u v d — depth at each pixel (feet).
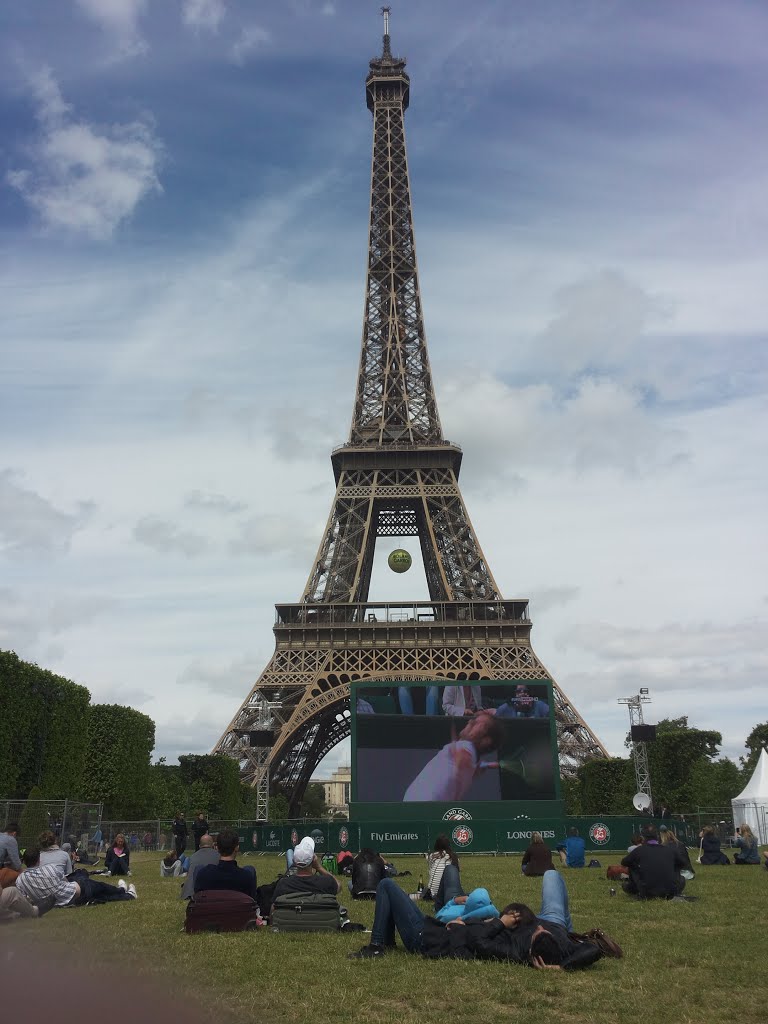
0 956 39.86
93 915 99.19
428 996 56.03
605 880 149.79
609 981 60.39
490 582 459.32
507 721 286.66
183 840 220.23
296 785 541.34
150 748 412.16
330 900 85.46
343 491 500.74
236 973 62.08
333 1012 51.65
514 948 67.15
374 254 581.53
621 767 437.99
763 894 122.42
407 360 552.82
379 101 618.85
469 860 220.64
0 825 200.85
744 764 550.36
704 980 60.80
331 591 466.70
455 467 531.50
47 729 308.40
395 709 285.23
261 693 431.43
